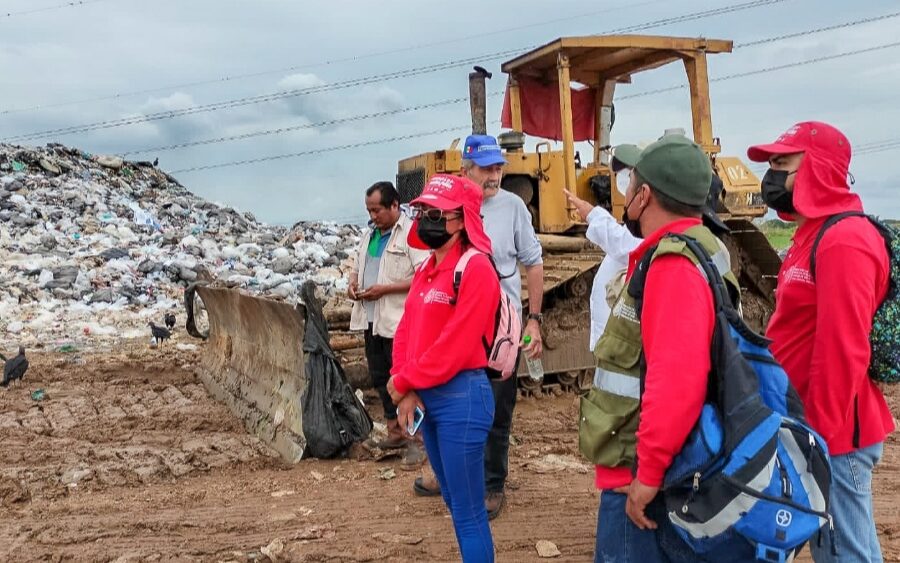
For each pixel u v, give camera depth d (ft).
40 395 28.73
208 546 15.93
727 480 8.42
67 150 97.50
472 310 12.52
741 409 8.63
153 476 19.88
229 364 28.09
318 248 65.92
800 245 11.37
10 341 40.81
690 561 9.19
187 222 80.02
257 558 15.46
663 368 8.70
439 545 15.96
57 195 76.95
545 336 27.76
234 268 60.44
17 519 17.31
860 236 10.52
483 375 13.14
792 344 11.27
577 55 29.71
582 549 15.85
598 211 15.07
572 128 29.12
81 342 40.88
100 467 20.18
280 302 22.52
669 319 8.81
